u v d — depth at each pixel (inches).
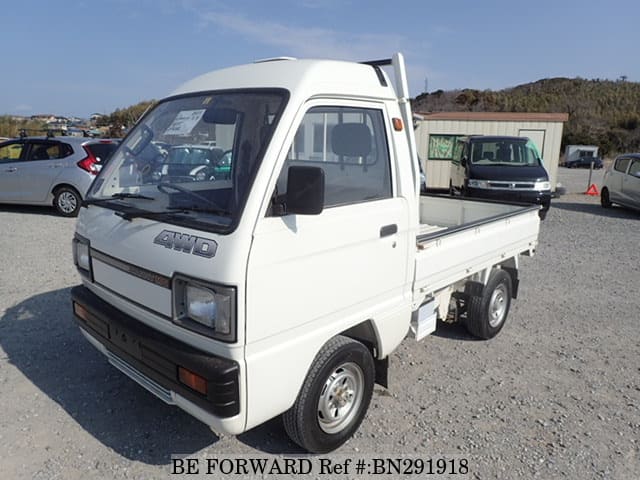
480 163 515.5
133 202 122.6
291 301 105.4
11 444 125.7
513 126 734.5
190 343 104.7
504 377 170.1
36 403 144.6
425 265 145.6
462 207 237.8
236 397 98.8
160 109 136.0
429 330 158.6
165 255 105.0
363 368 129.0
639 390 164.1
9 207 476.1
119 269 118.9
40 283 248.2
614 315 233.6
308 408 115.6
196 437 131.3
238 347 97.3
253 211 97.3
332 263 113.7
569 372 175.5
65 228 384.8
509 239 197.8
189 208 108.1
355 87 120.3
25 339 185.6
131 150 135.5
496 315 202.8
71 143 430.9
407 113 133.9
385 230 127.2
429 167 754.2
